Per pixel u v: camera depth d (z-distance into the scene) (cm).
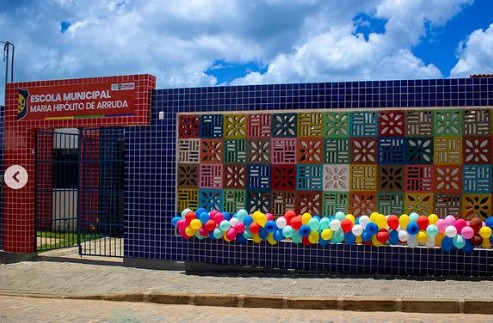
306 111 973
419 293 795
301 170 975
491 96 880
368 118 938
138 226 1089
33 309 833
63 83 1154
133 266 1094
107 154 1445
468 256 888
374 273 934
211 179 1035
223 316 760
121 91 1097
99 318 762
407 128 918
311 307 793
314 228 943
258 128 1003
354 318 723
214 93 1035
